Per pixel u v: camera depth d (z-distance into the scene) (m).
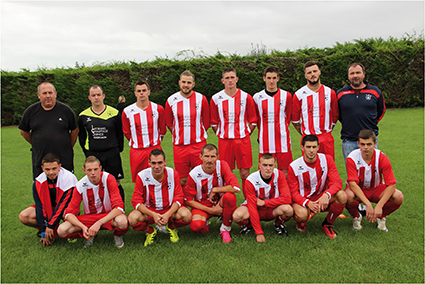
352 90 3.66
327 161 3.24
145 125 3.89
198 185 3.30
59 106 3.61
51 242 3.06
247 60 12.15
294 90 12.12
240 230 3.32
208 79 12.11
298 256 2.68
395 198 3.05
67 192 3.10
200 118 4.01
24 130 3.61
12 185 4.97
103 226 2.94
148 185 3.14
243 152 3.97
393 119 10.08
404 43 12.05
